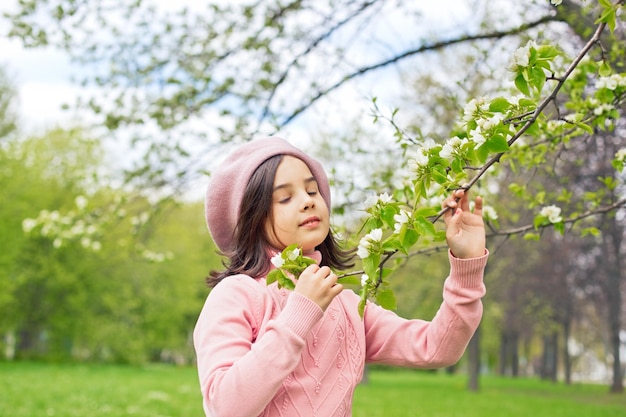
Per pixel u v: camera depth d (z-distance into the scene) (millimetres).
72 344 31016
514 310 25953
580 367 53156
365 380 24547
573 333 38594
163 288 29797
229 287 1919
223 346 1783
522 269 20922
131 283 29422
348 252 2268
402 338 2062
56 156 26016
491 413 13953
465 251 1848
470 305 1874
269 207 1961
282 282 1747
